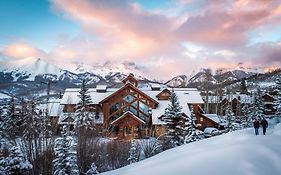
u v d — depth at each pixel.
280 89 56.44
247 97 87.62
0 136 25.34
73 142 29.55
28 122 23.17
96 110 61.66
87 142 30.56
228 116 51.03
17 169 19.39
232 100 85.94
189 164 19.36
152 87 69.94
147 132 54.94
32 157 23.14
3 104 50.59
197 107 62.94
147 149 37.56
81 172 28.45
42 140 25.42
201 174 17.11
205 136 48.34
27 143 22.89
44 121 24.45
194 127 40.19
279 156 19.92
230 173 16.66
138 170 21.41
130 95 60.41
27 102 27.53
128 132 55.91
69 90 64.06
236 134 32.78
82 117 47.22
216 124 60.44
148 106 60.50
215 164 18.48
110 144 34.41
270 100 77.25
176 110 41.00
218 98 90.62
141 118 60.03
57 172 24.00
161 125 54.03
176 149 29.36
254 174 16.42
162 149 38.88
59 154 24.39
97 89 66.81
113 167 33.69
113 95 59.69
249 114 61.75
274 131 33.00
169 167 19.64
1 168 19.28
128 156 35.50
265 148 21.70
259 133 32.56
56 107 55.22
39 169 22.86
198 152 23.38
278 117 54.53
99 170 31.34
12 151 19.72
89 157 29.58
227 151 21.30
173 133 40.03
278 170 17.45
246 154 20.05
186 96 64.88
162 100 64.25
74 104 57.72
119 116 59.78
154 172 19.28
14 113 40.66
